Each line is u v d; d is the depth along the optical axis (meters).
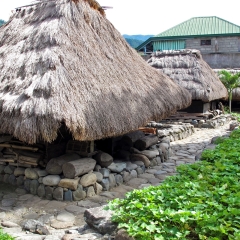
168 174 7.03
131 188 6.08
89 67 5.77
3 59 6.01
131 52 7.75
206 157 5.44
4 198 5.43
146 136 8.07
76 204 5.21
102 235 3.40
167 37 21.44
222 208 3.25
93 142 6.14
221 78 17.77
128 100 6.04
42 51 5.57
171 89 8.10
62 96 4.86
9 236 3.58
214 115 15.52
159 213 3.14
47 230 4.10
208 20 22.70
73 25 6.18
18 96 4.98
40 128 4.57
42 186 5.51
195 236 2.97
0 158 6.21
